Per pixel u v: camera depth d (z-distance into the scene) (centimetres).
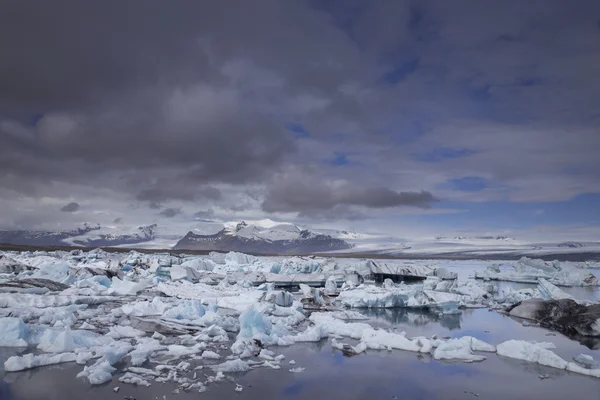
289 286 4288
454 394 1070
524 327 2020
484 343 1515
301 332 1795
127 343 1451
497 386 1130
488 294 3297
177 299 2634
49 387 1050
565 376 1216
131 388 1054
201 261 5175
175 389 1055
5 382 1080
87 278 3275
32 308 2067
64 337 1364
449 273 4878
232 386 1095
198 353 1416
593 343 1675
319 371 1242
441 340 1557
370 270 5209
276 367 1268
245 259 6500
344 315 2270
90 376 1099
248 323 1647
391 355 1437
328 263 6081
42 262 4909
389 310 2575
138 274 4334
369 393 1066
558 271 5359
